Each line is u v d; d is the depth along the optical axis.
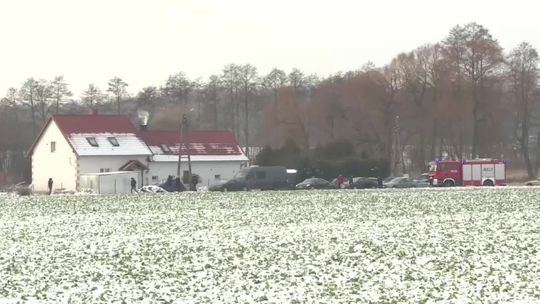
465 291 28.72
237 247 40.88
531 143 154.62
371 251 38.81
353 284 30.28
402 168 143.62
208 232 48.06
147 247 41.41
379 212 61.06
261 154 128.75
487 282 30.33
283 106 148.00
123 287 30.34
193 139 127.50
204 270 33.91
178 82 179.62
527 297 27.64
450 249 39.12
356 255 37.59
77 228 51.41
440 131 140.12
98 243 43.38
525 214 57.75
